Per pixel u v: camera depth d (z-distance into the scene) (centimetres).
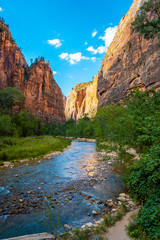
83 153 1959
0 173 1010
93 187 728
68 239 329
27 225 424
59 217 462
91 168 1116
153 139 458
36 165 1252
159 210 313
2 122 3120
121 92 6762
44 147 2061
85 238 328
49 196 634
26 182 821
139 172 489
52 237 320
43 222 436
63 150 2292
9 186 760
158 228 281
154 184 429
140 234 300
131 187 541
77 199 598
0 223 437
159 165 407
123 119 1164
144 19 1440
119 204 529
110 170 1015
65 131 10194
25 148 1831
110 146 1482
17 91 6975
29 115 5162
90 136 7012
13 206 546
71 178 887
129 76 6356
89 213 484
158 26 1380
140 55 5925
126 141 1173
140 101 1110
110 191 668
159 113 634
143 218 325
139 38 6234
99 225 383
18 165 1255
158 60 4559
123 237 316
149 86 4828
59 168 1144
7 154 1524
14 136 3031
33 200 596
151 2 1355
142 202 490
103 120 2216
